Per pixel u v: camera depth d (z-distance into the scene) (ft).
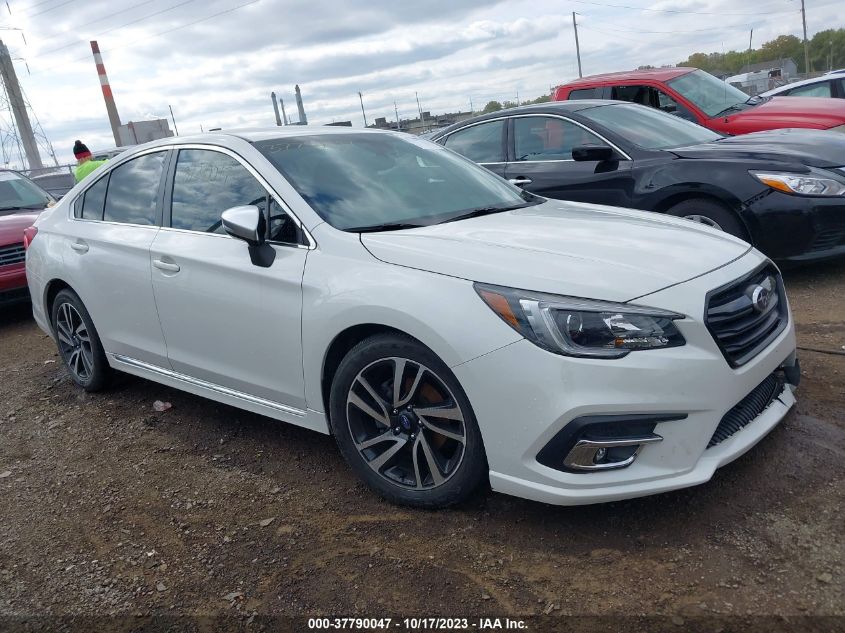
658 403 8.45
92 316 15.20
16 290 23.70
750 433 9.59
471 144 24.08
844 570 8.13
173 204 13.41
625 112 22.29
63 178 64.59
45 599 9.26
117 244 14.11
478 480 9.53
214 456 12.85
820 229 17.95
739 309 9.32
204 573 9.48
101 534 10.69
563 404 8.48
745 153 19.16
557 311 8.68
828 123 25.27
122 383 16.80
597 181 20.70
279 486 11.53
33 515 11.45
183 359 13.16
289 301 10.90
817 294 18.33
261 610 8.64
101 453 13.47
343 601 8.63
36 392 17.28
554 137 22.06
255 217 10.86
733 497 9.73
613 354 8.48
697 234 11.02
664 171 19.56
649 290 8.87
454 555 9.23
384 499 10.66
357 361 10.18
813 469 10.15
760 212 18.22
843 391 12.51
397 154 13.67
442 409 9.58
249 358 11.80
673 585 8.22
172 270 12.74
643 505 9.79
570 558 8.90
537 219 11.75
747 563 8.43
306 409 11.25
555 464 8.70
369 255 10.30
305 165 12.21
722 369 8.80
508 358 8.75
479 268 9.41
